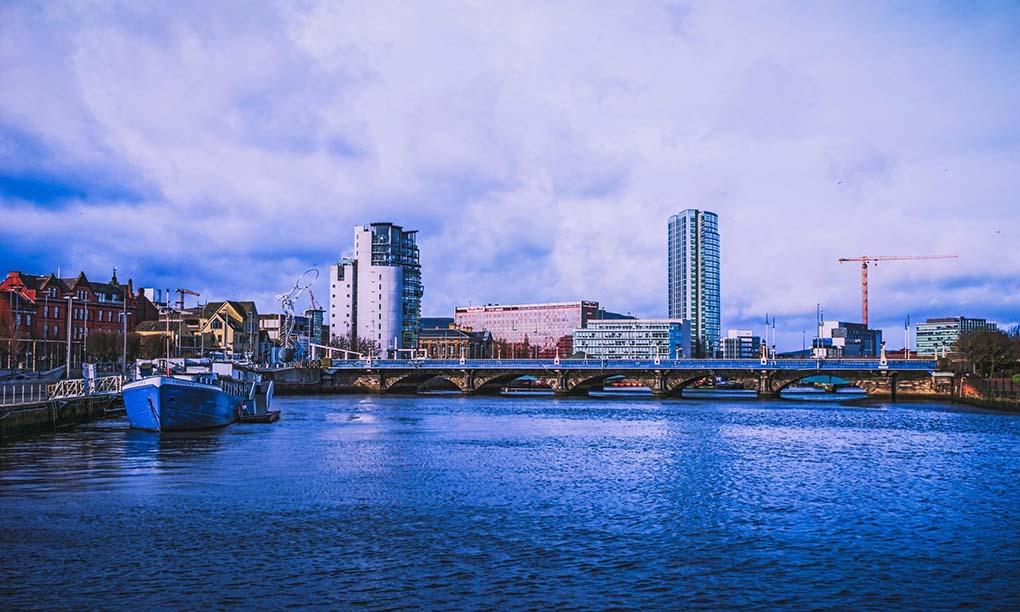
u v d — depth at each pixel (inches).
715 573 1380.4
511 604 1203.9
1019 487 2273.6
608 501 1999.3
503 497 2032.5
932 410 5984.3
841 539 1630.2
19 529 1596.9
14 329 6515.8
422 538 1582.2
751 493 2142.0
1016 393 5580.7
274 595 1224.2
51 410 3422.7
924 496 2119.8
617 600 1231.5
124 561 1385.3
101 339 7298.2
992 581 1359.5
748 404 6909.5
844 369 7736.2
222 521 1696.6
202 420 3624.5
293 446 3075.8
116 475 2257.6
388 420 4653.1
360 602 1200.8
